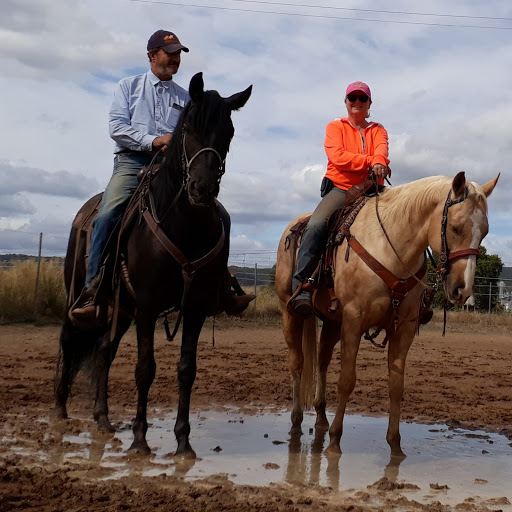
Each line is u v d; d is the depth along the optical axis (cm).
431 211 502
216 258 514
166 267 501
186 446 504
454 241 479
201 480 445
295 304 589
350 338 535
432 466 503
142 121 564
